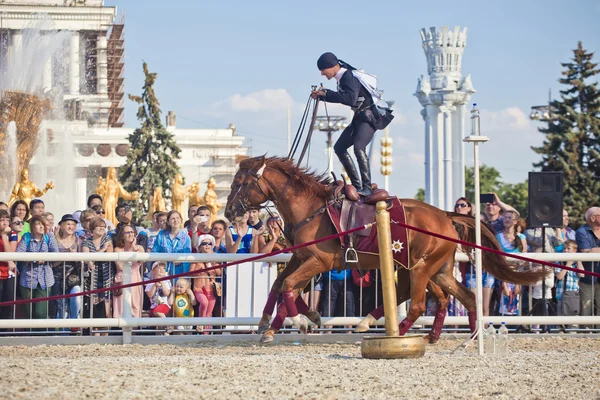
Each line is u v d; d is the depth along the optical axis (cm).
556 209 1465
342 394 810
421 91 3778
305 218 1213
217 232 1474
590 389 846
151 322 1291
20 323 1259
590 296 1448
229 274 1351
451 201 3778
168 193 6388
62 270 1345
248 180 1236
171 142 6475
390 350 1073
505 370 970
